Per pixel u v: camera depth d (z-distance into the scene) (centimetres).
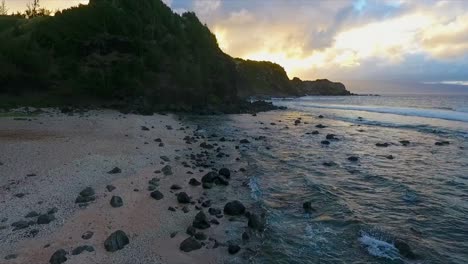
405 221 1470
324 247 1223
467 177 2178
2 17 7788
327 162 2495
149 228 1299
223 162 2416
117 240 1155
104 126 3425
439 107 7700
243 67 16538
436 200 1741
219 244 1214
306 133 3931
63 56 5728
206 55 7831
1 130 2841
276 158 2616
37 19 6981
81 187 1623
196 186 1827
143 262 1075
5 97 4716
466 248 1240
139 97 5581
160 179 1870
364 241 1273
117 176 1830
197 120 4959
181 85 6412
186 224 1360
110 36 6097
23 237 1159
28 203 1413
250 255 1151
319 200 1695
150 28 6931
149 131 3391
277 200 1691
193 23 8662
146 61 6222
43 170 1823
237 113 6362
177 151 2605
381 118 5659
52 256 1044
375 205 1658
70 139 2659
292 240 1270
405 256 1170
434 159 2692
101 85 5359
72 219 1305
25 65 5138
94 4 6750
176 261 1098
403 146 3238
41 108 4478
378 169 2350
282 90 17788
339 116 6022
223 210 1516
